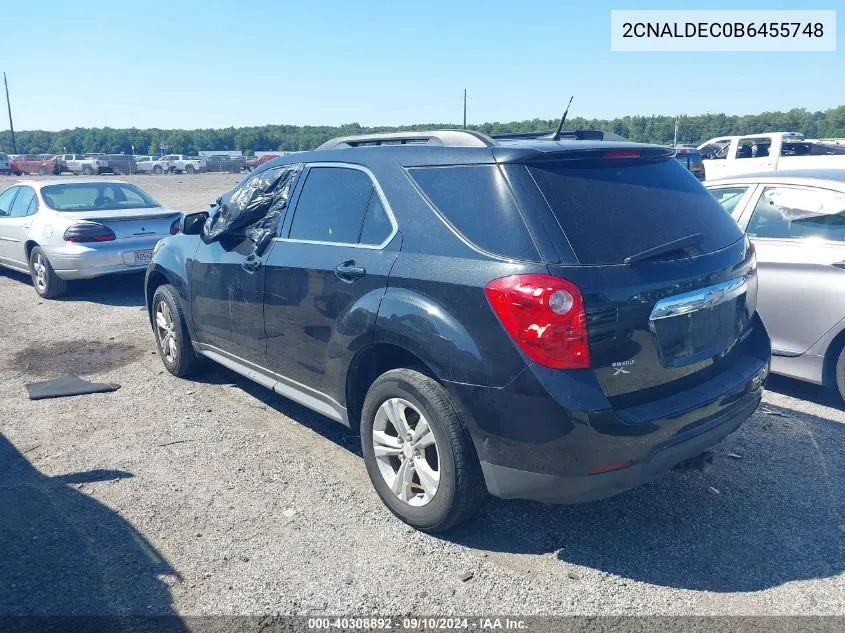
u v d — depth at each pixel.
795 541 3.57
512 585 3.24
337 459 4.52
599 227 3.24
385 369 4.05
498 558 3.45
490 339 3.17
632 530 3.68
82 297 9.55
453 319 3.30
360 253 3.88
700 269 3.44
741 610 3.05
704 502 3.96
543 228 3.16
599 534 3.65
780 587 3.21
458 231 3.42
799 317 5.27
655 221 3.43
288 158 4.83
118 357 6.71
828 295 5.12
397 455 3.76
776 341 5.42
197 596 3.16
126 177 50.41
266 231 4.65
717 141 21.91
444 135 3.78
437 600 3.13
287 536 3.63
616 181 3.48
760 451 4.57
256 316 4.68
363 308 3.74
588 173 3.43
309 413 5.29
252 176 5.13
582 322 3.03
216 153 81.44
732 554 3.47
